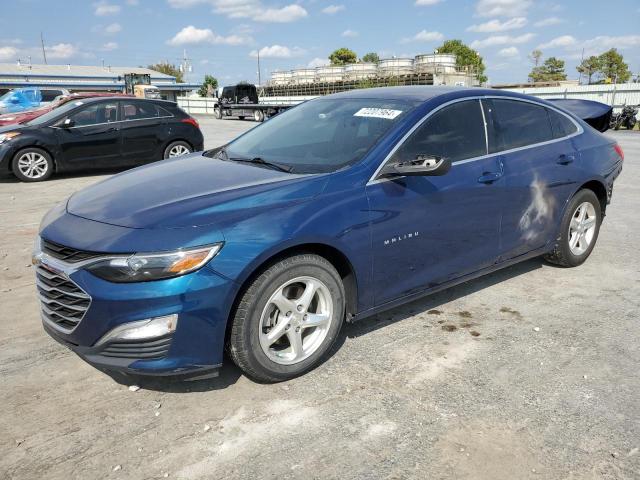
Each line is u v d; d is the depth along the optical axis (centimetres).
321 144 365
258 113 3275
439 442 257
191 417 276
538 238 445
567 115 479
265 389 301
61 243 277
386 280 340
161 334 260
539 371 321
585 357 338
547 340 360
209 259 264
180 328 263
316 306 317
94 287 260
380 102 389
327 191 310
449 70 4141
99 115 1018
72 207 317
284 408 284
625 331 374
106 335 263
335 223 304
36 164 968
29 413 278
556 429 267
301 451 251
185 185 323
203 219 274
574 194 468
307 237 291
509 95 428
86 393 296
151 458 246
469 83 4222
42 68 5941
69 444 255
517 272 488
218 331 272
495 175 391
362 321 385
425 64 4162
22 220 675
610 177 498
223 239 268
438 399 292
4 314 395
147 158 1070
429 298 427
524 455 249
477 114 396
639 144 1608
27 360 330
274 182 313
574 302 422
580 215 484
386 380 310
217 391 299
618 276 480
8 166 948
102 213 294
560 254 476
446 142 370
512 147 414
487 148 396
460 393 298
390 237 332
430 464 243
